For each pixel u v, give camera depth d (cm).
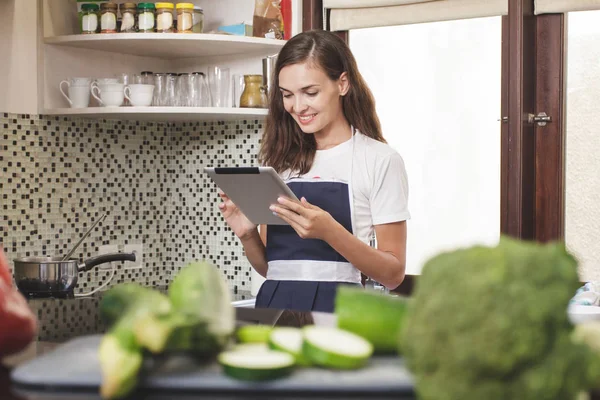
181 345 70
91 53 322
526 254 58
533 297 56
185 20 303
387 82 327
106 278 330
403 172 232
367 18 322
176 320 69
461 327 57
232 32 314
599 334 67
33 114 305
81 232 321
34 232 306
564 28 302
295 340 78
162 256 352
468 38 312
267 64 309
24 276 270
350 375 72
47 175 310
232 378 70
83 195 322
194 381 70
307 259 224
